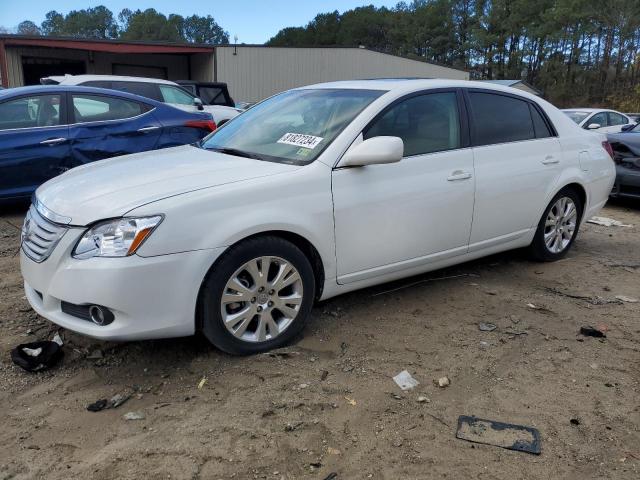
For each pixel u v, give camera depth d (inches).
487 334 142.8
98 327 111.3
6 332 136.8
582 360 130.9
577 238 245.8
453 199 157.2
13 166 241.3
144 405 109.7
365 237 140.7
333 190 133.3
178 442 98.0
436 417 107.0
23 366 119.6
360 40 3855.8
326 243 133.4
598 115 539.5
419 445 98.9
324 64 1120.8
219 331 120.9
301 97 167.2
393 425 104.3
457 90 166.1
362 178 138.6
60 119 254.4
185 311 115.1
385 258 146.8
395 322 148.2
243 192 120.6
